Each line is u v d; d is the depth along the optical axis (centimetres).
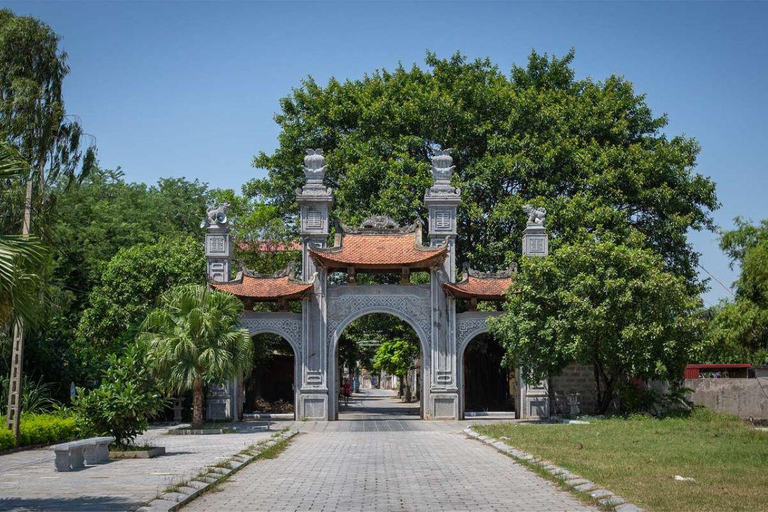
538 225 3672
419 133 4566
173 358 2933
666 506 1127
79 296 4600
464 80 4634
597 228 4197
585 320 2969
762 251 3819
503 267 4231
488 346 4488
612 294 2969
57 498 1307
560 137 4438
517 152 4391
